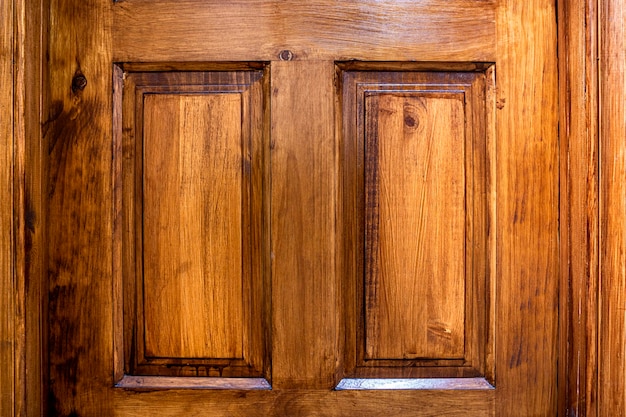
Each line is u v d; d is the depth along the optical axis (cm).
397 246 105
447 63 104
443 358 105
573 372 101
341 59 104
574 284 101
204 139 105
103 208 104
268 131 104
